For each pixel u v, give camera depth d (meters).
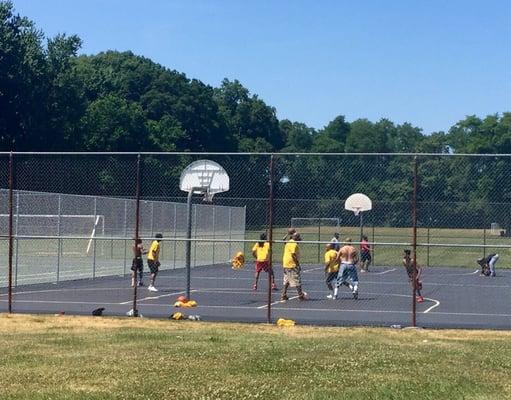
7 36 58.38
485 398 9.27
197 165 23.20
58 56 66.19
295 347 13.23
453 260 46.34
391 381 10.21
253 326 16.83
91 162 45.53
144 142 74.69
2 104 58.62
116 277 31.81
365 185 41.06
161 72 98.62
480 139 85.19
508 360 12.11
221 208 39.12
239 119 113.25
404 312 20.25
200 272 35.44
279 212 41.38
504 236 37.28
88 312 19.06
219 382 10.01
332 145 115.19
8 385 9.80
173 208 35.38
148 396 9.20
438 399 9.19
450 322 18.11
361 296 25.23
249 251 41.16
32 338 14.16
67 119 65.25
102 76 88.12
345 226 42.09
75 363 11.40
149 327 16.31
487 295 26.44
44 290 25.75
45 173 44.50
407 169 39.72
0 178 43.53
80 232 30.33
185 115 95.88
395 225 40.03
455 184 37.94
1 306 20.36
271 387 9.72
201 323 17.23
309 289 27.91
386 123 115.69
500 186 37.16
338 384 9.98
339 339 14.66
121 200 31.72
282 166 41.75
